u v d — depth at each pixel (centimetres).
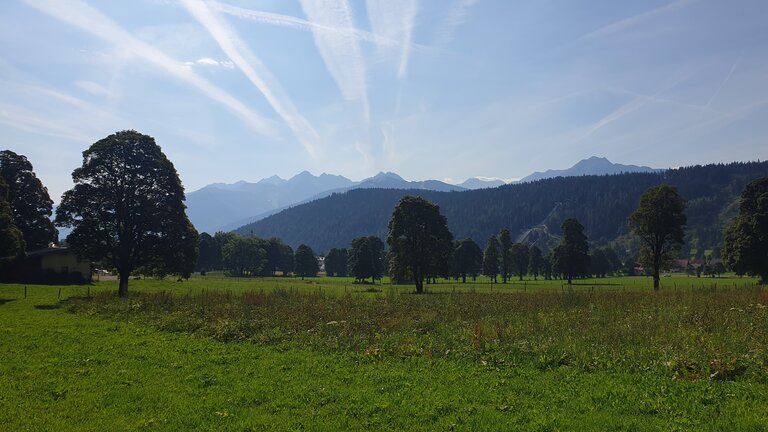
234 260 14312
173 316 2605
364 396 1103
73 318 2764
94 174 4344
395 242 6038
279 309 2822
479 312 2548
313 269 15125
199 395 1151
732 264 5756
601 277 14325
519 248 12862
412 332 1966
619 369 1267
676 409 944
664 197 6100
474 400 1054
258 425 932
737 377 1143
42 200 6059
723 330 1711
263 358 1577
